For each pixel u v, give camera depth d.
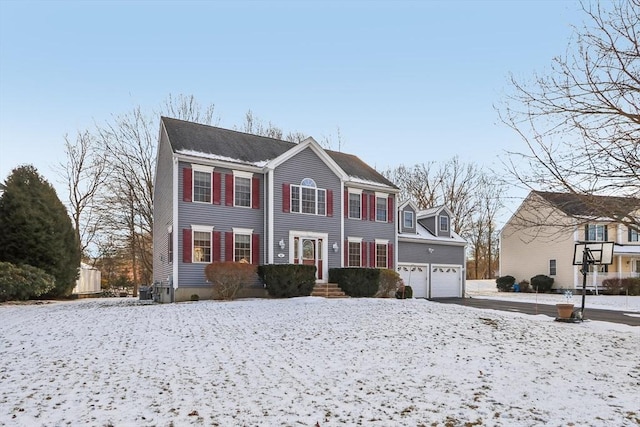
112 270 42.94
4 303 20.16
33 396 5.69
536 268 37.12
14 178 23.98
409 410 5.25
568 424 4.84
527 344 9.52
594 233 34.03
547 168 6.86
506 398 5.79
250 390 6.00
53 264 24.05
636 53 6.29
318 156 23.03
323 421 4.84
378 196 25.89
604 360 8.26
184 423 4.73
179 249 19.12
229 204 20.62
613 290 31.97
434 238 29.84
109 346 8.88
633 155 6.25
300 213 22.12
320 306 15.68
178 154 19.17
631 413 5.22
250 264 19.64
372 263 25.05
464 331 10.76
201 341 9.41
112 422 4.76
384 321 11.96
